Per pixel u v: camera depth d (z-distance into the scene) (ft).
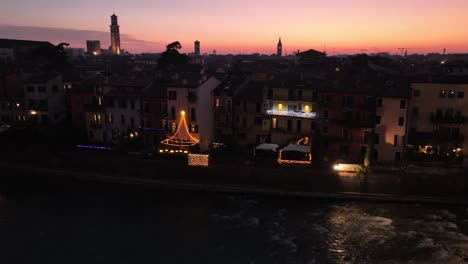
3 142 280.31
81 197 209.67
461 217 179.22
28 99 305.12
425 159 218.38
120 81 281.13
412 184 198.70
